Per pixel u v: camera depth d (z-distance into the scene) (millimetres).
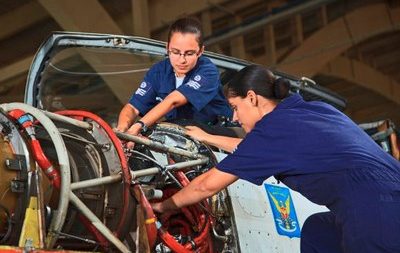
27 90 3857
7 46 10031
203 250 3043
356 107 17641
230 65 4270
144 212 2650
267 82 2801
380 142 5383
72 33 3703
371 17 13781
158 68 3814
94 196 2621
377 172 2566
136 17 9836
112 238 2516
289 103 2730
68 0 8727
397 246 2504
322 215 2992
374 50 15773
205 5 10570
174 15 10344
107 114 6836
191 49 3527
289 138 2627
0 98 9969
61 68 4031
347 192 2555
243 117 2834
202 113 3770
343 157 2582
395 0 14062
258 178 2656
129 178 2635
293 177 2668
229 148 3229
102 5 9820
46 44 3711
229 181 2695
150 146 2971
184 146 3193
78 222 2646
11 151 2426
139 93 3811
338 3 13547
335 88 16312
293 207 3574
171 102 3475
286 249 3400
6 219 2371
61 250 2295
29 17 9516
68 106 6293
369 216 2514
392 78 17219
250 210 3314
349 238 2543
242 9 11609
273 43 12539
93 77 5012
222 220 3195
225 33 10891
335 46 13125
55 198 2514
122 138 2857
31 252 2207
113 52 3973
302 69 13203
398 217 2523
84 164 2682
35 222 2336
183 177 3041
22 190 2400
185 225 3074
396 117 18094
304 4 10523
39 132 2650
